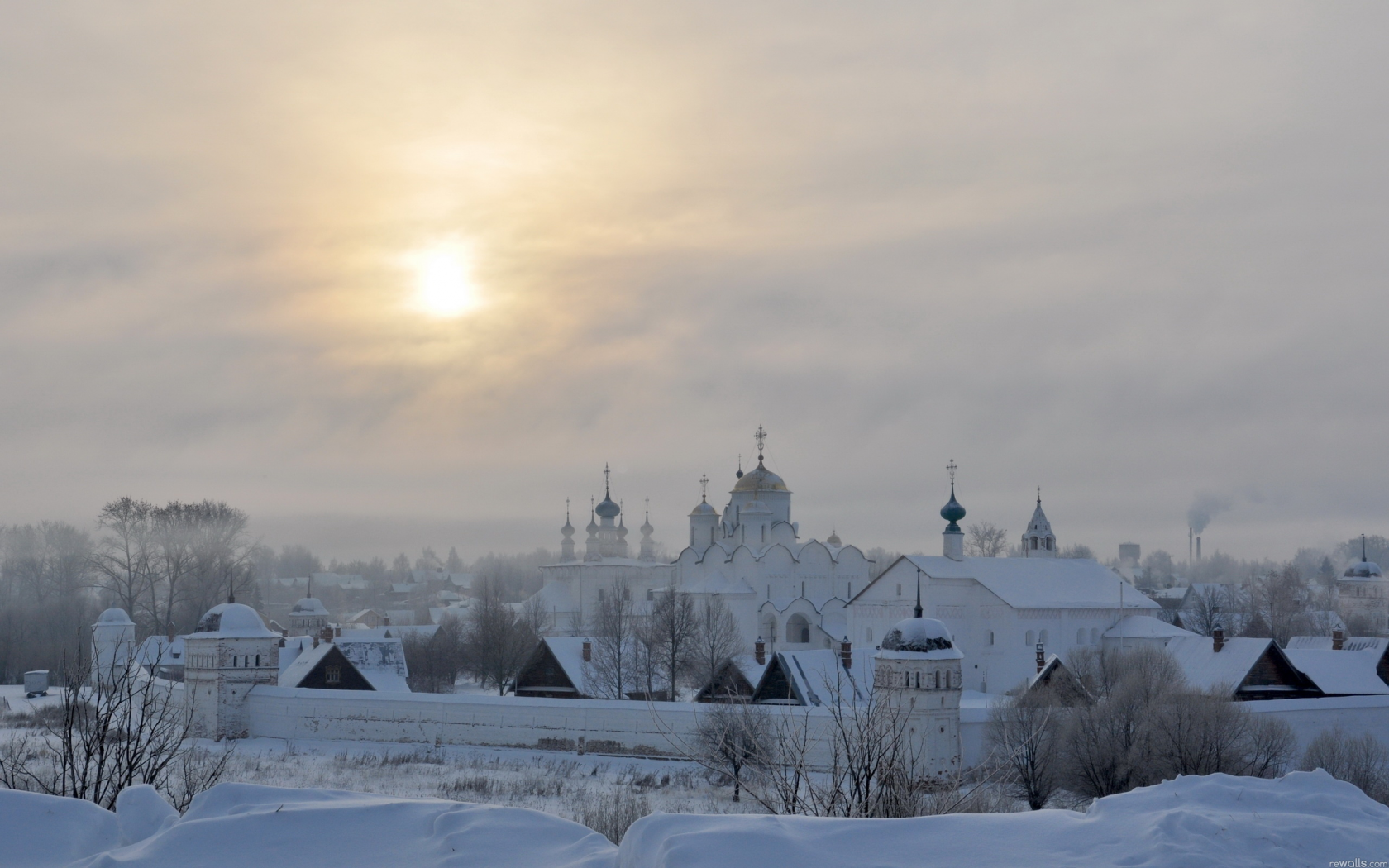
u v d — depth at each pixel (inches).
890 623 4645.7
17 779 1334.9
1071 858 600.7
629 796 2287.2
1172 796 676.1
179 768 1665.8
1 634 5398.6
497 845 684.1
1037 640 4522.6
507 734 3206.2
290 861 679.1
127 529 6038.4
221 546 6284.5
